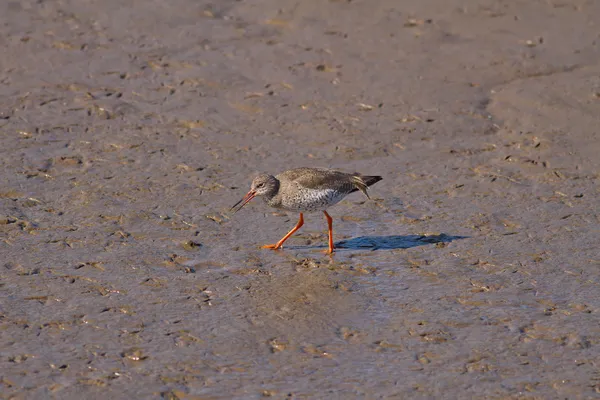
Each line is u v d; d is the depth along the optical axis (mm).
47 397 10203
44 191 15867
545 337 11578
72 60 21375
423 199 16016
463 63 21203
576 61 21078
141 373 10703
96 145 17797
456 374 10766
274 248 14266
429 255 13969
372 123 18906
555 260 13750
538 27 22578
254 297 12633
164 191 16094
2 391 10266
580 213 15359
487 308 12328
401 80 20562
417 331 11742
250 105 19562
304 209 14109
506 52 21562
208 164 17203
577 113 18859
